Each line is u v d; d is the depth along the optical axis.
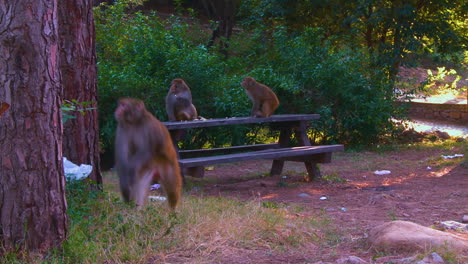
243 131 12.94
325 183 9.16
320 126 13.76
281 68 13.94
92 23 6.65
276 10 16.19
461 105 20.11
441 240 4.58
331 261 4.45
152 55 12.32
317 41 14.59
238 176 10.27
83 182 6.37
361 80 13.79
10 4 4.14
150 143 5.28
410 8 15.08
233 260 4.46
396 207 7.00
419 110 21.50
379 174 10.26
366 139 14.40
